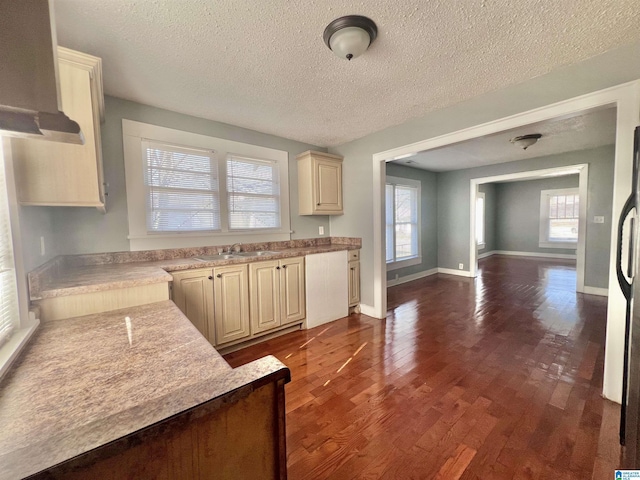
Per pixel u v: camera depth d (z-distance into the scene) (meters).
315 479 1.30
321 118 2.87
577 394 1.87
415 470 1.33
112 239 2.36
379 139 3.30
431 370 2.22
